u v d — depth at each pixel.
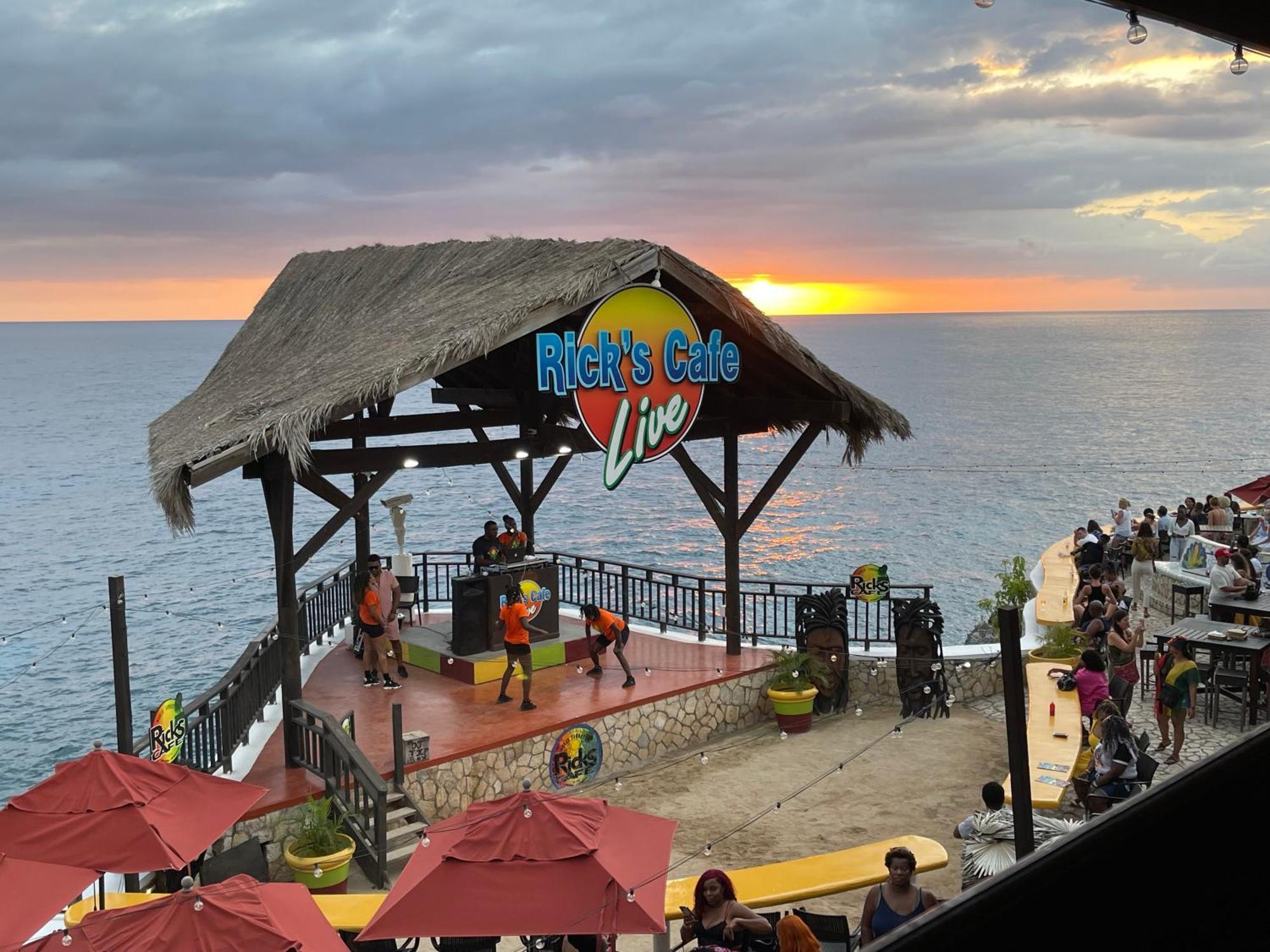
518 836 8.91
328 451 15.41
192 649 38.34
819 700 18.08
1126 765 11.55
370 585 17.36
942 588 42.34
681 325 16.84
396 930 8.42
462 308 16.55
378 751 14.62
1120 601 18.23
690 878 10.81
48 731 30.52
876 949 1.15
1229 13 1.54
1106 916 1.22
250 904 7.84
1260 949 1.29
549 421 20.88
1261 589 18.14
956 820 13.91
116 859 9.43
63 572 51.72
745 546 56.03
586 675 17.92
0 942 8.17
